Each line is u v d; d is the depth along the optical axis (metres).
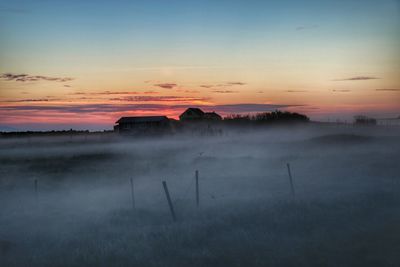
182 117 117.19
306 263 10.89
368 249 11.77
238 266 10.91
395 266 10.39
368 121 86.75
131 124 106.06
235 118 109.12
